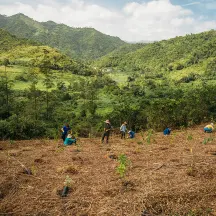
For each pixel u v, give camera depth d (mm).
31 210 5070
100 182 6496
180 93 79125
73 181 6477
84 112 61656
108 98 102188
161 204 5324
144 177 6773
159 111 24609
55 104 70500
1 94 64562
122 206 5246
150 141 14070
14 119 25047
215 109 25531
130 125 29688
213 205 5352
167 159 8680
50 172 7328
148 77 187750
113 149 11180
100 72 193375
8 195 5738
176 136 15461
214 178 6711
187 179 6637
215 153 9258
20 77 126062
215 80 149000
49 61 178875
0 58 189375
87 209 5141
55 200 5488
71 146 12727
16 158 9125
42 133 25625
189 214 4957
